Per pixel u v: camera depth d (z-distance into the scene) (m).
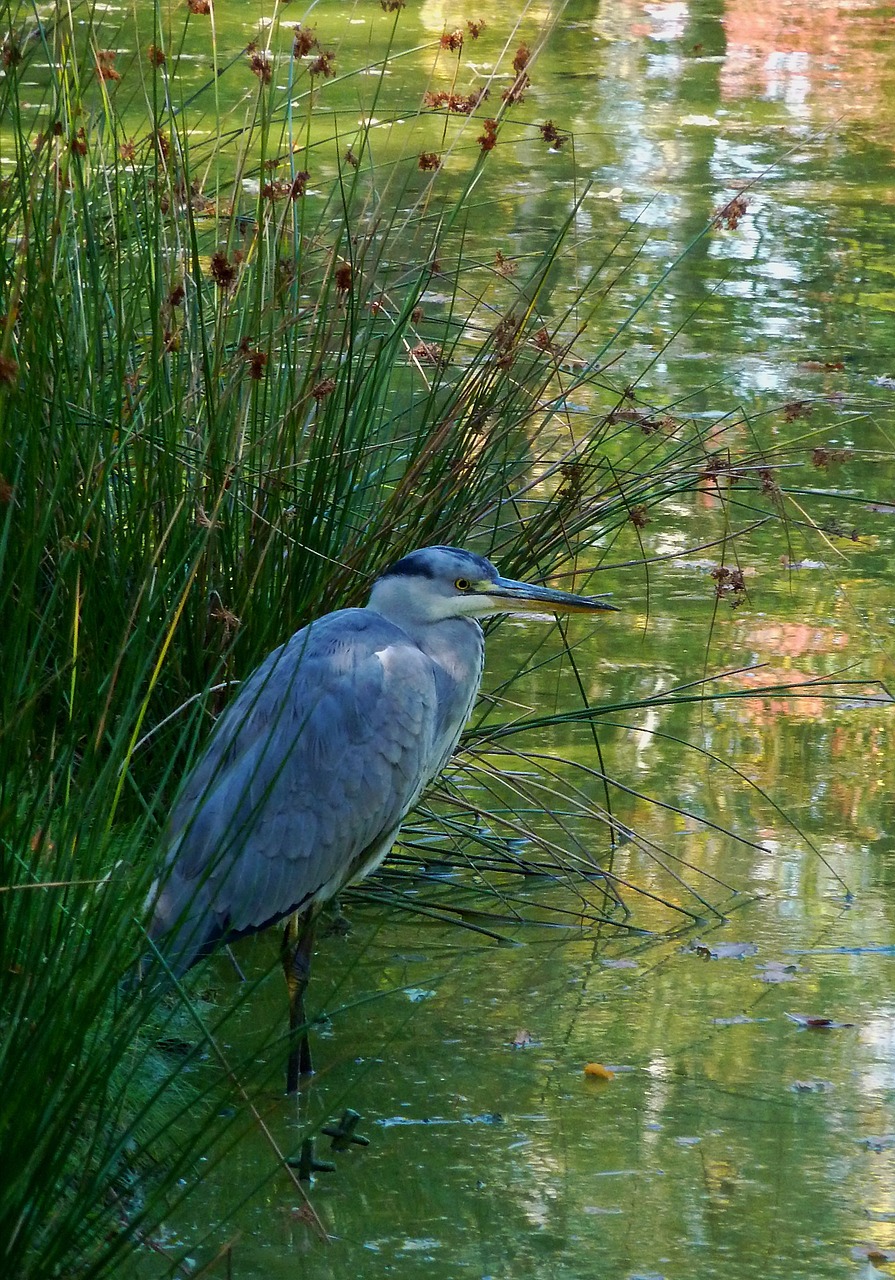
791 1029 8.63
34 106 24.55
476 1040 8.55
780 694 12.34
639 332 19.45
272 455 9.68
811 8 43.06
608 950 9.45
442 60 32.12
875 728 12.10
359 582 9.78
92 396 9.34
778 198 25.70
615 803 11.03
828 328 19.94
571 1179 7.43
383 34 34.47
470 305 19.05
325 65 10.60
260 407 10.38
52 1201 6.18
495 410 10.99
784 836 10.64
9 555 8.34
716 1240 6.98
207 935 7.82
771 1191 7.33
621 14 40.91
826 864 10.32
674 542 15.02
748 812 10.93
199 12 10.33
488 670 12.58
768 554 14.82
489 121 10.73
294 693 8.23
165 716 9.50
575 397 17.23
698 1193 7.33
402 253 18.89
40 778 6.82
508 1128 7.82
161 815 9.05
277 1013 8.83
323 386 9.30
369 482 11.10
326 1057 8.41
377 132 26.14
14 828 6.49
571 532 10.84
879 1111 7.94
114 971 6.43
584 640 13.17
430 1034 8.62
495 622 12.37
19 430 8.83
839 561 14.67
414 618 8.95
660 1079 8.21
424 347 10.99
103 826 7.11
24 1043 5.94
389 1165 7.52
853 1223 7.12
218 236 11.48
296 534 9.76
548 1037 8.58
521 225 22.88
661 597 13.98
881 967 9.24
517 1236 7.01
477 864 10.34
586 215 23.73
